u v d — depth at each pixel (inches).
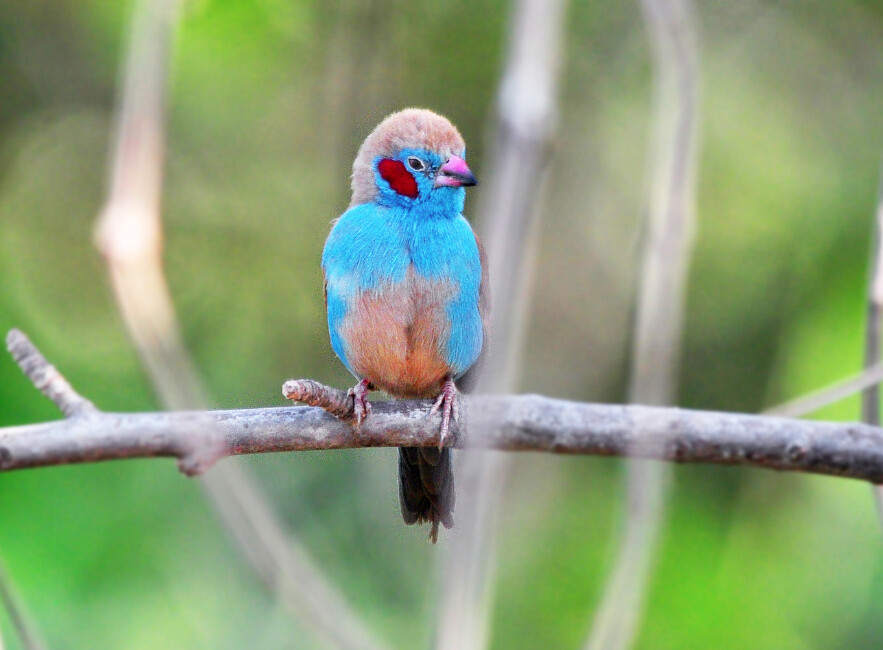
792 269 530.3
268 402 537.3
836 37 597.0
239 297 560.1
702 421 263.4
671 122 198.2
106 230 163.5
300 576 188.7
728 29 594.9
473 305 328.2
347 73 566.6
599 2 581.6
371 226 327.0
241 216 568.7
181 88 538.3
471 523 163.2
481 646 159.9
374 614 449.1
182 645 389.4
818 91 591.8
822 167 570.3
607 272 569.0
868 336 256.2
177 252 558.6
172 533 402.6
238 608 402.0
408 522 325.4
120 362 476.7
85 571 381.4
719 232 559.5
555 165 574.6
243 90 550.3
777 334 525.7
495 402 161.3
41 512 384.2
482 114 560.1
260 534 189.6
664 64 199.3
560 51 164.6
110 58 554.6
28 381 390.9
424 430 283.0
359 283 324.5
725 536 448.1
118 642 378.0
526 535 497.7
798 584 432.8
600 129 579.5
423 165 327.6
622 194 575.5
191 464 191.9
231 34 523.2
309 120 568.1
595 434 263.4
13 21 560.1
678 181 195.8
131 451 220.4
